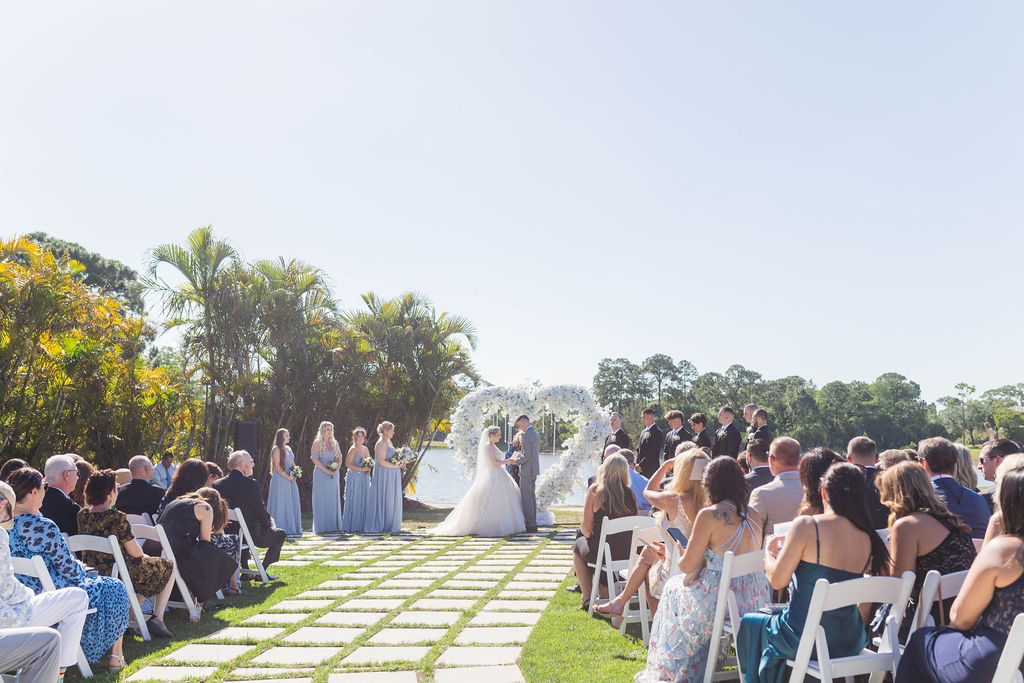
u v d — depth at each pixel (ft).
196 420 60.75
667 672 15.11
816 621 11.93
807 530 12.69
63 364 43.73
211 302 59.62
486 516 43.29
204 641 19.07
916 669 11.27
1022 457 12.61
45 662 12.58
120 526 19.36
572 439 49.52
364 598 24.23
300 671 16.28
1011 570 10.30
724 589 14.30
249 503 28.12
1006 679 9.72
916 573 13.60
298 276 63.82
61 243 122.72
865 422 340.39
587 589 22.62
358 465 45.98
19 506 16.52
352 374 65.21
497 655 17.42
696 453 17.47
